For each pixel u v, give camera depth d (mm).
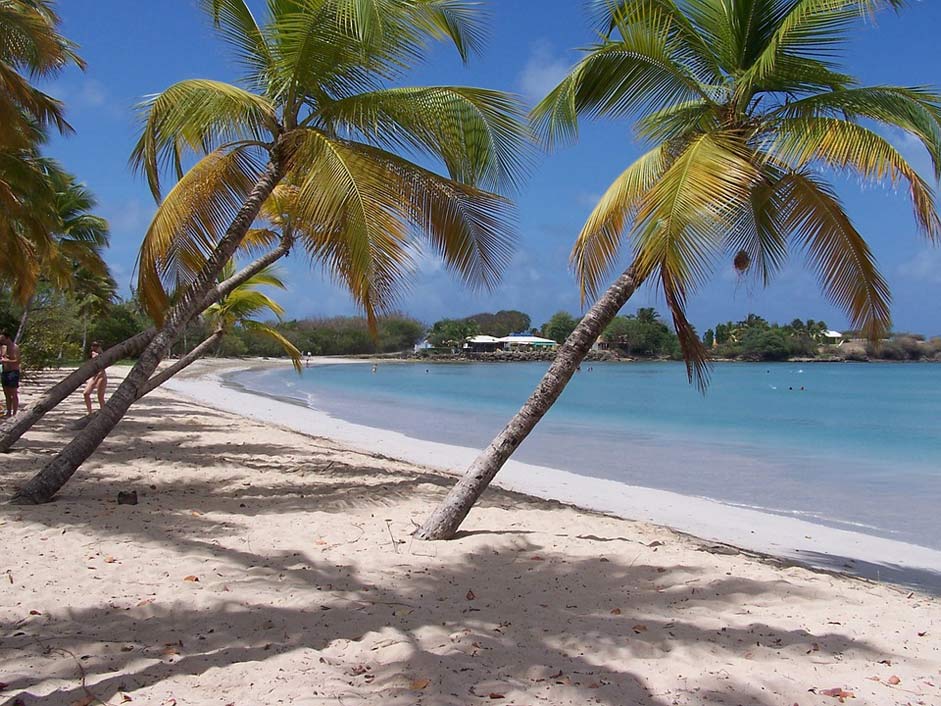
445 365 98875
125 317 53750
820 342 96312
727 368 86750
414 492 9438
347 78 7980
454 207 7680
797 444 18984
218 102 7984
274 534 6770
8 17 10430
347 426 21922
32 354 26484
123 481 9312
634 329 107250
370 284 6855
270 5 8414
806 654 4148
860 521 10219
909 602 5508
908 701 3580
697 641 4293
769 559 7418
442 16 8336
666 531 8117
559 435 21141
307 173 7711
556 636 4309
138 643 4074
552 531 7520
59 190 20641
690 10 7293
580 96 7516
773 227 8227
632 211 6727
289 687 3490
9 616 4438
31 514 6988
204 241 7910
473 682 3621
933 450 17922
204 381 45656
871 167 5961
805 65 6664
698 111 7457
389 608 4762
